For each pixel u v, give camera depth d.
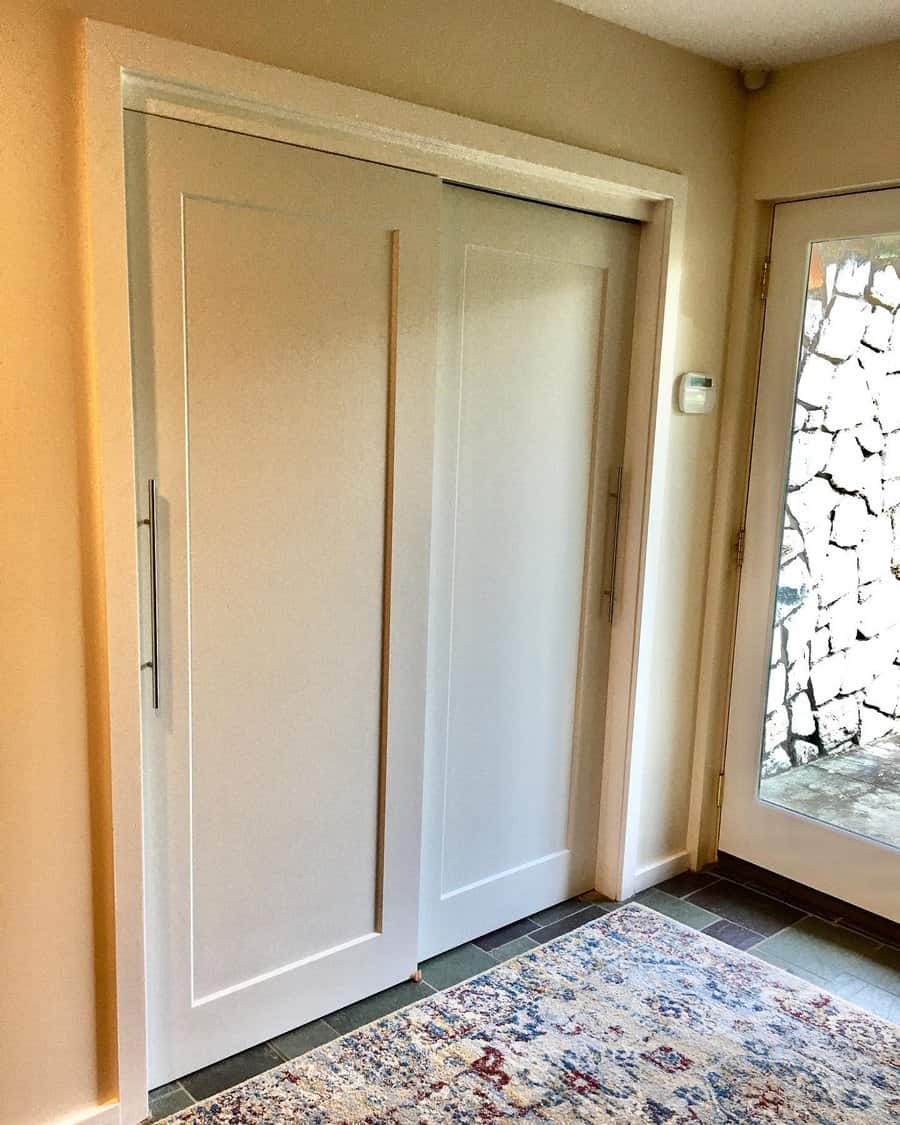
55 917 1.81
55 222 1.63
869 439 2.67
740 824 3.11
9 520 1.65
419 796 2.38
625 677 2.82
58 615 1.73
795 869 2.97
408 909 2.42
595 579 2.78
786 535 2.91
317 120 1.90
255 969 2.17
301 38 1.84
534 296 2.46
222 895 2.08
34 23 1.56
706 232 2.72
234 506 1.95
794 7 2.23
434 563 2.37
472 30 2.10
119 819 1.83
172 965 2.03
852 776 2.83
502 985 2.46
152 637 1.88
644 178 2.50
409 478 2.20
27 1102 1.84
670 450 2.76
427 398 2.20
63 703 1.76
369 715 2.25
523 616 2.61
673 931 2.75
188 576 1.91
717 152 2.71
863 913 2.84
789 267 2.79
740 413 2.90
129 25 1.64
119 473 1.73
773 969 2.57
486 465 2.44
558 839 2.86
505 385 2.44
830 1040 2.28
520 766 2.70
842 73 2.56
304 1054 2.17
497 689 2.59
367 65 1.95
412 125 2.02
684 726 3.04
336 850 2.26
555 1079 2.11
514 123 2.22
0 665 1.68
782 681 2.98
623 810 2.88
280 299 1.94
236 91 1.77
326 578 2.12
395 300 2.10
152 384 1.81
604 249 2.59
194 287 1.83
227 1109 1.99
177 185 1.78
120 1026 1.90
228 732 2.02
